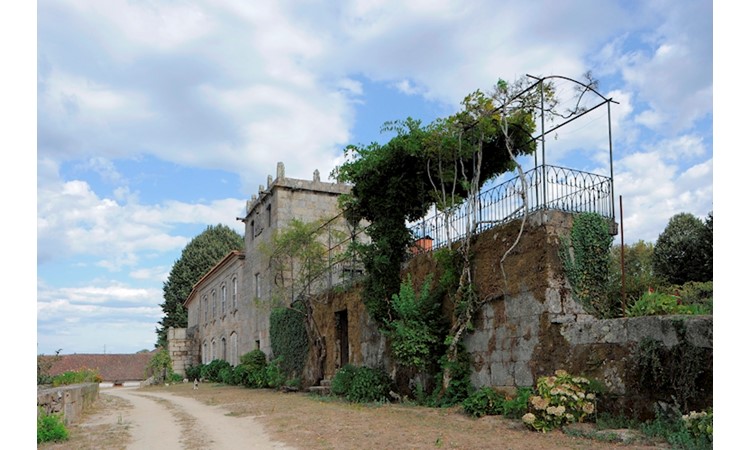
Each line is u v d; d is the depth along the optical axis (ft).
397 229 52.80
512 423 32.22
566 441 26.76
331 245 81.56
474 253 42.55
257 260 98.84
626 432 27.04
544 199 37.32
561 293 35.83
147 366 141.08
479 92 43.21
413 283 51.06
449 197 52.60
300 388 70.33
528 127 46.83
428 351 43.86
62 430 32.99
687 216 76.54
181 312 187.73
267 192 92.63
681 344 27.63
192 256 193.16
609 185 39.17
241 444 30.22
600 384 31.37
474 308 41.32
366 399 49.29
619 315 36.22
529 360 36.55
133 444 31.04
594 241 37.47
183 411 49.83
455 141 45.47
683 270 72.08
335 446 27.84
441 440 27.66
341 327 66.49
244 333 104.83
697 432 24.13
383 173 52.65
